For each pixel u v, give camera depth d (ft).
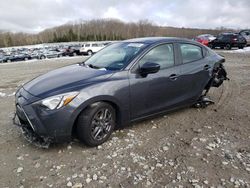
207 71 16.15
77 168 9.90
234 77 28.02
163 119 14.96
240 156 10.77
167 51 13.96
